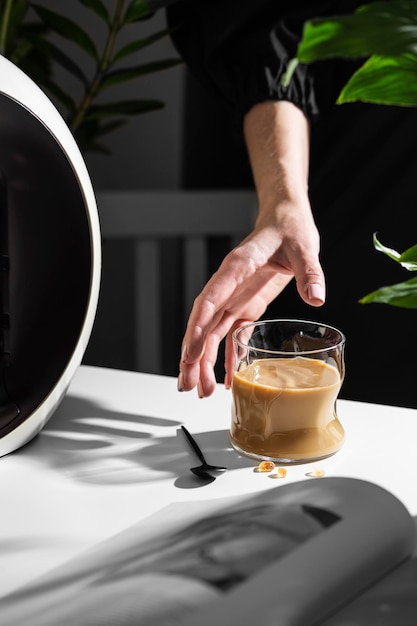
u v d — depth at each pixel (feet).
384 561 2.14
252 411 2.62
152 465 2.63
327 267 4.36
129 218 4.86
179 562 2.07
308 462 2.62
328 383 2.60
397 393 4.33
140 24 5.47
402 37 1.81
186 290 5.03
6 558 2.27
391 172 4.21
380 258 4.26
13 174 2.53
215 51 3.76
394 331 4.27
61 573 2.15
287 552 2.07
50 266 2.61
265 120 3.62
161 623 1.91
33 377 2.67
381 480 2.54
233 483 2.54
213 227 4.90
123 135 5.70
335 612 2.07
